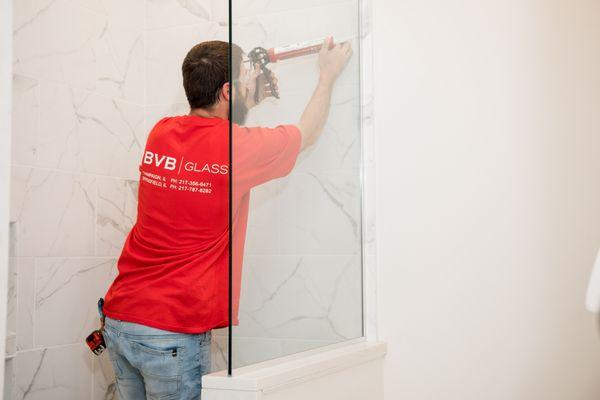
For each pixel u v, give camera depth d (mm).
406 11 1732
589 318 1514
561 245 1548
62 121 1979
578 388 1519
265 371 1274
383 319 1725
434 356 1661
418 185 1698
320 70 1571
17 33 1845
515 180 1597
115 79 2178
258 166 1313
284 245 1405
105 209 2121
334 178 1621
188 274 1475
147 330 1469
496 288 1604
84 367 2035
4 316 1028
